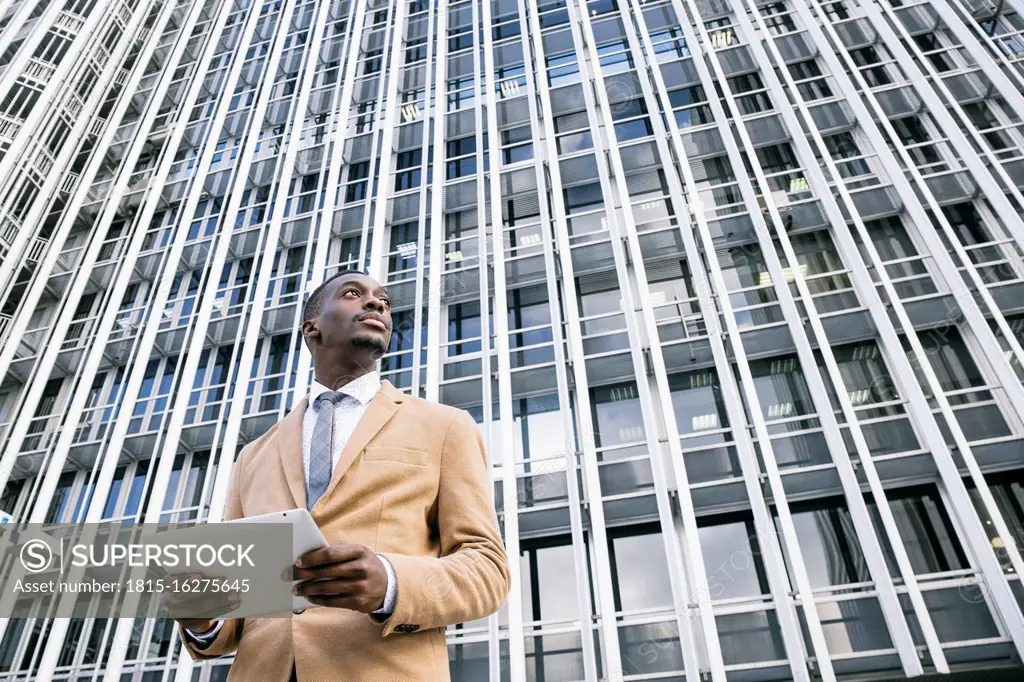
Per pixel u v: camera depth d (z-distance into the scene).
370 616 1.68
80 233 16.42
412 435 2.26
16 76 17.61
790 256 9.97
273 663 1.75
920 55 11.94
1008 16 12.76
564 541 9.21
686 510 8.16
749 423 9.62
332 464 2.20
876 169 11.70
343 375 2.75
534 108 13.57
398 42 16.28
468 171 13.98
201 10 20.56
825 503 8.78
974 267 9.40
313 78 16.89
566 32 15.84
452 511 2.12
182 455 11.52
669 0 15.66
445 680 1.83
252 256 13.95
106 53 19.61
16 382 13.71
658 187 12.61
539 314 11.44
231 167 15.82
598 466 9.52
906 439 8.87
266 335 12.67
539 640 8.20
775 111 12.75
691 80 14.16
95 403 12.81
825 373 9.90
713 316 9.70
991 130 11.05
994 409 8.90
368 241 13.21
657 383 9.85
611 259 11.63
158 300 12.37
